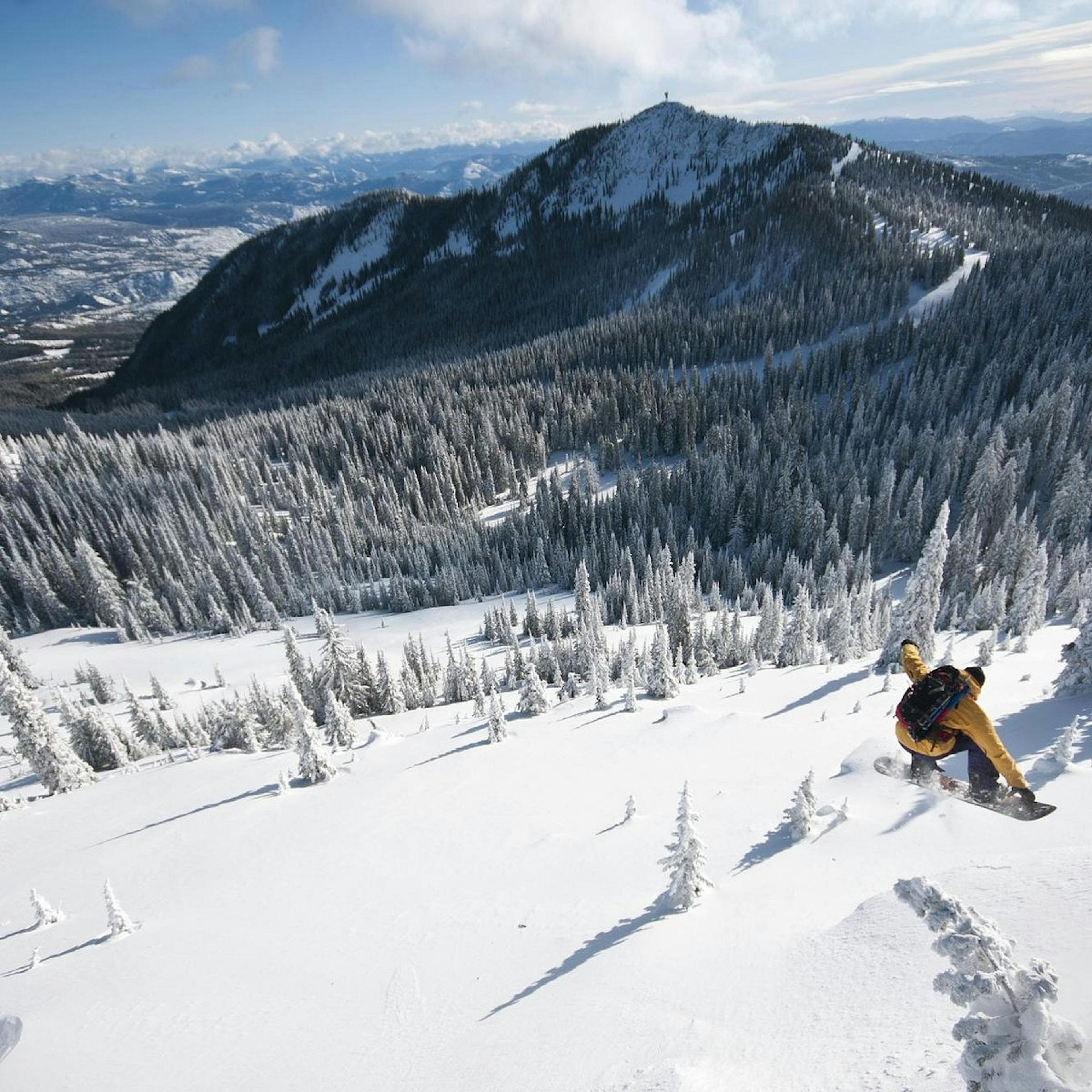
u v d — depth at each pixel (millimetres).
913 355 154250
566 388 182125
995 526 94625
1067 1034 3867
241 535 140000
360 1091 12438
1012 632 47469
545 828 24719
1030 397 125938
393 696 65062
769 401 154375
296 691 37688
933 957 7188
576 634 82438
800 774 22500
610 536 113750
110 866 32344
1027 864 7086
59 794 49344
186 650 104000
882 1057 5832
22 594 124875
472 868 22781
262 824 33031
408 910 20938
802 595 53625
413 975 16750
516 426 165250
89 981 21719
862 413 135250
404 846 26438
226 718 55562
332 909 22594
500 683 68688
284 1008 17156
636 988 11570
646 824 22203
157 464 172375
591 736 35469
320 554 128000
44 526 143000
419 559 121375
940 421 126125
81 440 176500
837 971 8148
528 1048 11055
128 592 124562
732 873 16188
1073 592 57688
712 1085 6867
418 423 177875
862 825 15141
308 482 164875
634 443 158125
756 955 10664
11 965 24828
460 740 41812
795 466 119625
